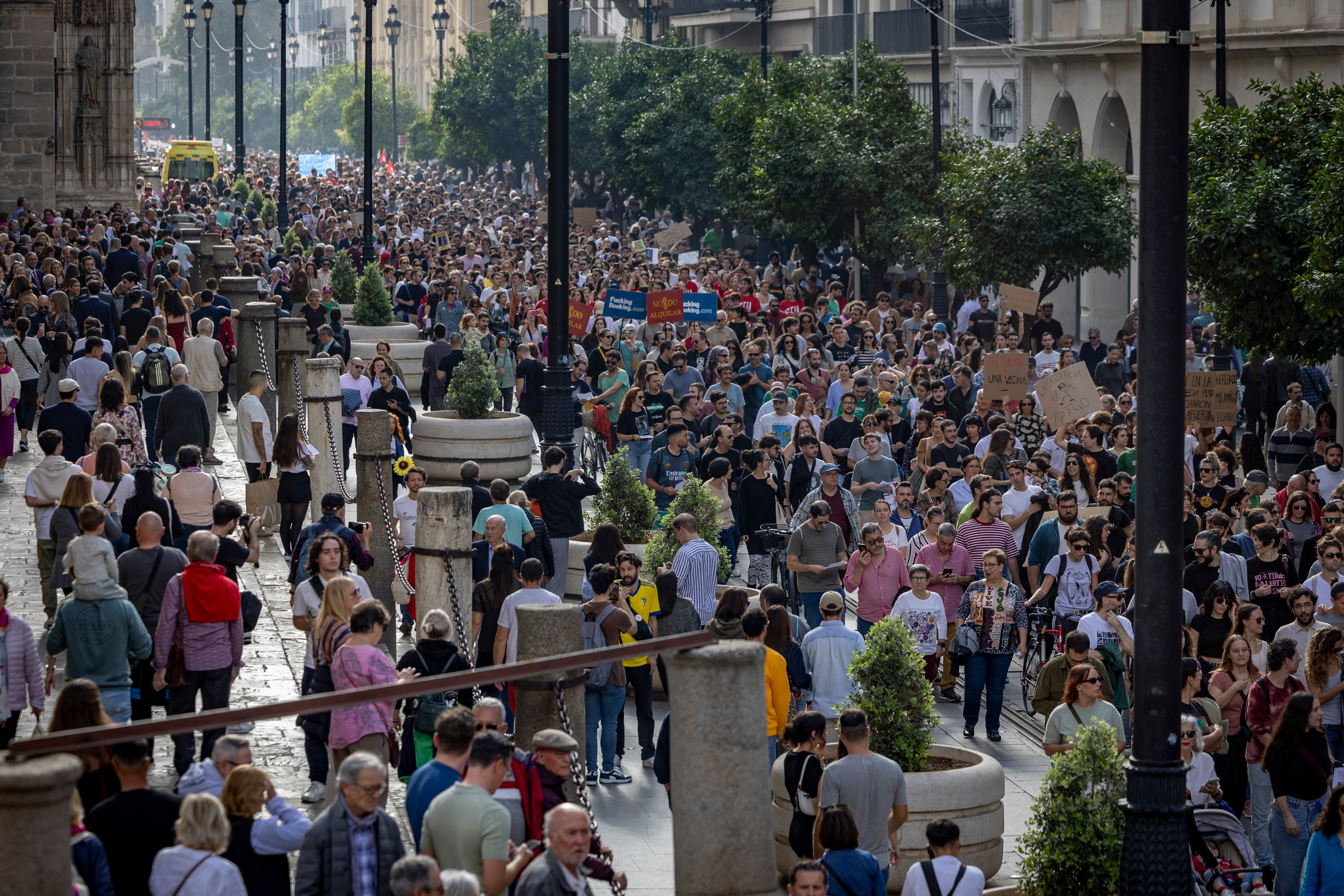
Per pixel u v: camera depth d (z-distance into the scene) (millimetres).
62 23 92812
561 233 30734
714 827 11828
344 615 18609
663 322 44500
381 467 27109
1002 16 83000
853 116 64938
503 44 131625
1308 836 19297
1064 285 75188
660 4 110375
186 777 14633
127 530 23078
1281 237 37688
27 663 18516
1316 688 20828
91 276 45531
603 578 21641
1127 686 23328
